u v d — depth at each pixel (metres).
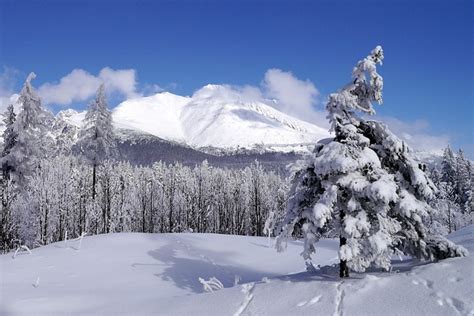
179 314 11.23
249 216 78.19
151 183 77.56
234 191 80.12
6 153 35.88
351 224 11.02
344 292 10.48
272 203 69.81
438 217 13.01
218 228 79.94
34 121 35.84
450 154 68.81
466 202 59.56
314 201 12.51
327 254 25.05
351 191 11.52
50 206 45.69
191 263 22.00
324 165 11.54
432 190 12.29
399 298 9.50
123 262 21.44
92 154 36.78
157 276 18.94
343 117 12.55
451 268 10.56
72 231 57.69
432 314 8.52
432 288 9.63
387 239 11.19
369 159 11.56
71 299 14.56
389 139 11.98
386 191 10.71
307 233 12.07
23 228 38.41
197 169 81.94
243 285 13.27
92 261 21.47
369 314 9.06
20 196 36.25
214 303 11.65
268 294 11.52
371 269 12.89
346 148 11.69
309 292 11.02
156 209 76.69
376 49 12.16
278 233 13.13
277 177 89.81
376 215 11.59
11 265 20.50
